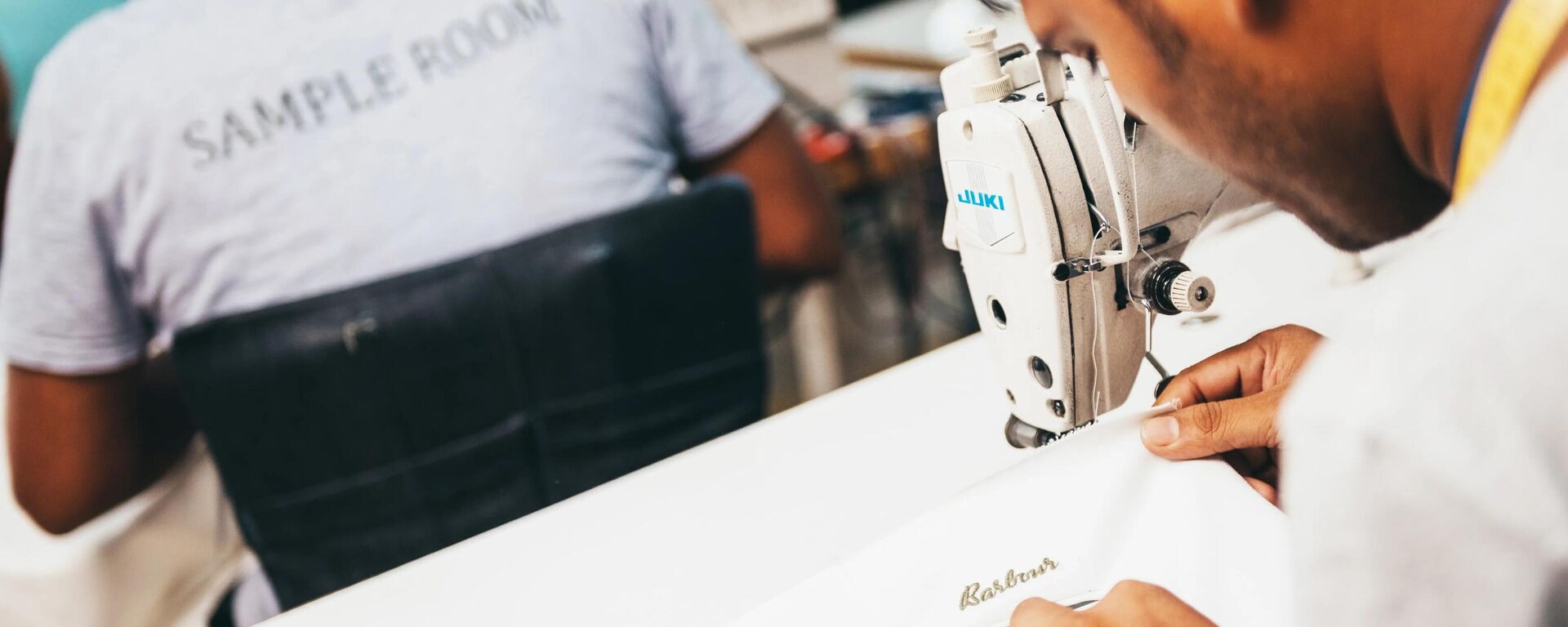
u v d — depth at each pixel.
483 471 0.96
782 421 0.76
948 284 2.53
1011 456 0.68
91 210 0.94
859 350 2.44
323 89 0.94
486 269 0.91
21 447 1.01
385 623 0.63
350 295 0.88
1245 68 0.33
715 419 1.04
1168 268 0.57
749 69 1.17
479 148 0.98
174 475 1.18
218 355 0.86
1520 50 0.28
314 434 0.90
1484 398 0.25
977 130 0.57
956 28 2.45
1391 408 0.26
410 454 0.93
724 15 1.71
